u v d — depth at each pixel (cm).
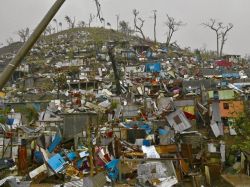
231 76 7956
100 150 2811
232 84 6562
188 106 4516
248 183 2198
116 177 2478
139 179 2298
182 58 10731
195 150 3158
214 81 6819
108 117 4856
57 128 3969
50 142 3328
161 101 5203
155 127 3988
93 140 3228
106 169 2572
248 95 5025
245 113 3406
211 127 3912
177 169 2500
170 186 2230
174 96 5722
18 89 7625
